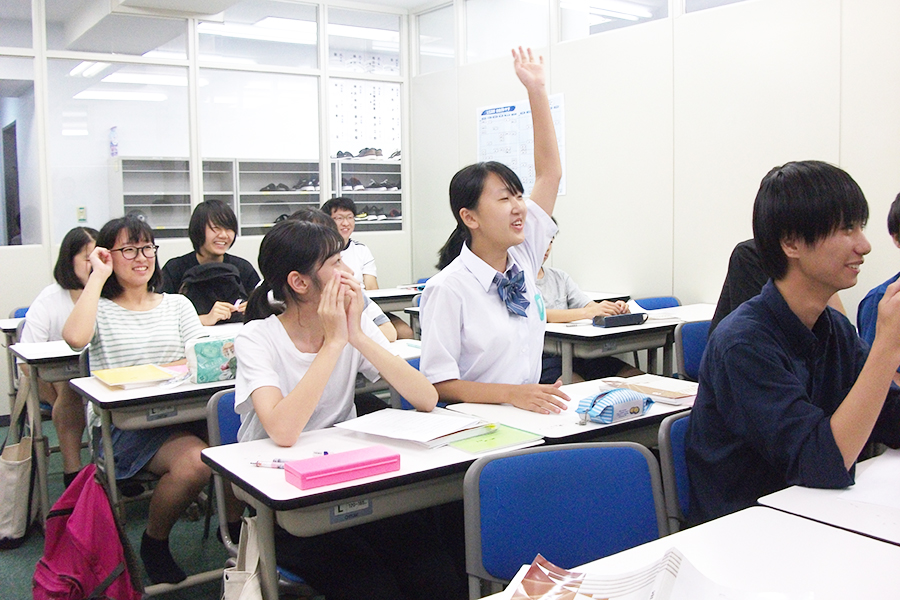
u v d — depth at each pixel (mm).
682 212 4738
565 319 3727
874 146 3850
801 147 4141
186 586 2369
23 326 3574
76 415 3383
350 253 5199
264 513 1523
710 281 4633
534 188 2424
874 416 1312
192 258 4016
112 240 2809
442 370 2121
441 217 6520
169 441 2469
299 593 1677
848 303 3967
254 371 1866
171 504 2354
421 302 2195
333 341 1842
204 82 5906
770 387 1399
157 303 2951
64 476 3369
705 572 1053
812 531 1189
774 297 1459
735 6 4371
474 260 2131
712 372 1530
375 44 6609
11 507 2938
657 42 4781
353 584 1644
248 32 6059
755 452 1502
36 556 2873
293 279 1895
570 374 3355
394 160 6773
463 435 1764
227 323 3660
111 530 2141
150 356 2852
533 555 1415
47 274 5383
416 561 1788
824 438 1339
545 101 2398
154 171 5773
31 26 5277
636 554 1127
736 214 4465
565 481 1459
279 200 6273
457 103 6219
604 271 5246
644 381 2436
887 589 1001
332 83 6422
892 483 1395
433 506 1850
